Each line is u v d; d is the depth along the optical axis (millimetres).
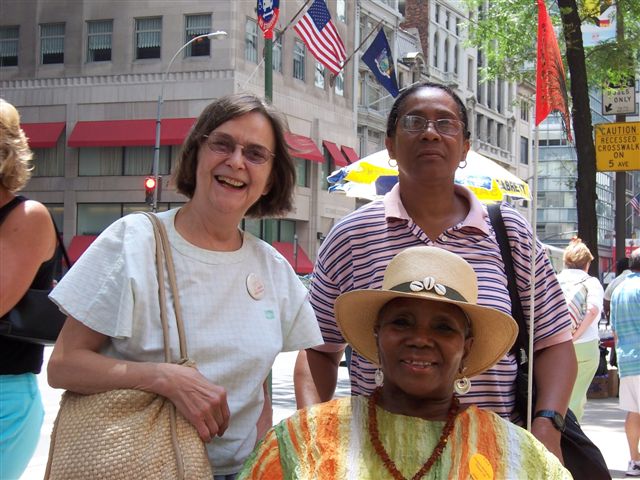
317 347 3689
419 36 51469
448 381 2689
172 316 2824
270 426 3148
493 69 18688
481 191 10039
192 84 35688
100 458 2512
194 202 3025
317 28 13945
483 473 2586
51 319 3180
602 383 13195
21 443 3289
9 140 3133
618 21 16312
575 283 7578
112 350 2828
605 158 16516
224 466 2912
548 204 67625
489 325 2807
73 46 37531
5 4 38375
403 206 3484
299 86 39562
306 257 40062
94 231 37688
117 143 36125
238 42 35562
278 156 3176
